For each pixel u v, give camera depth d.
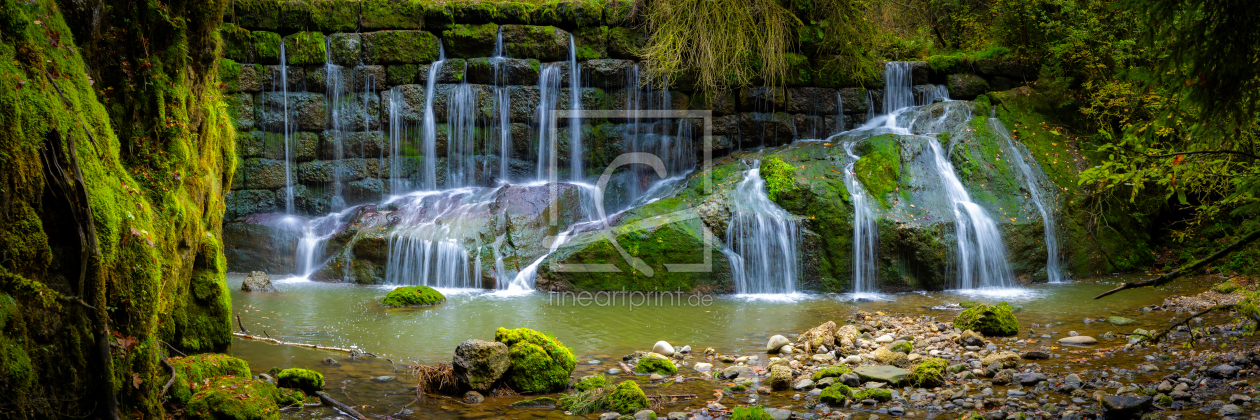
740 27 13.31
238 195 13.18
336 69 13.50
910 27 17.11
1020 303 10.14
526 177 14.00
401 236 11.95
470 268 11.63
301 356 7.17
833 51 14.47
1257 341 7.03
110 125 4.62
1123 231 12.92
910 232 11.29
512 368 6.10
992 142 12.93
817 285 11.44
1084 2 13.91
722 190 12.03
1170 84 3.81
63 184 3.88
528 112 13.88
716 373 6.71
